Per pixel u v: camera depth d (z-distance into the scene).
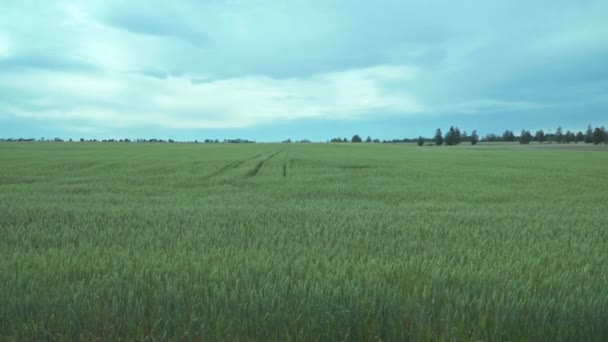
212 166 31.36
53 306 3.08
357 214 9.29
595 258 5.04
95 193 15.83
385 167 34.03
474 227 7.64
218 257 4.79
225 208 10.43
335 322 2.85
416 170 30.95
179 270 4.11
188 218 8.31
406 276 3.86
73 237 6.20
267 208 10.56
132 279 3.75
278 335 2.75
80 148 69.06
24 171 26.12
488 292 3.41
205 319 2.87
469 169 32.59
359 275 3.86
